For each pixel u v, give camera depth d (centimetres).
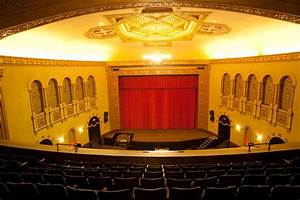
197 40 1371
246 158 690
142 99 1680
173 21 996
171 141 1494
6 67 855
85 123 1430
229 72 1411
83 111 1406
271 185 422
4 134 848
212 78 1562
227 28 1066
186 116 1697
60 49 1196
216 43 1388
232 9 522
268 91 1132
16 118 905
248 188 384
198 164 677
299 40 909
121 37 1264
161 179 464
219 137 1494
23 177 459
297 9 477
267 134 1119
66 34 1054
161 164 690
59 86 1188
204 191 390
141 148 1466
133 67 1600
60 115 1202
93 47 1398
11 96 880
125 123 1725
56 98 1194
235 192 388
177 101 1672
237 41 1241
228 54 1418
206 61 1552
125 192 373
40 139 1050
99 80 1546
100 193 371
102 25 989
